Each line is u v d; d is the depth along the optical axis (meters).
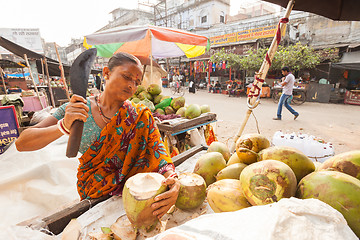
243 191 0.85
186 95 15.74
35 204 1.88
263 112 8.94
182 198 1.01
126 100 1.23
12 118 3.00
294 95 11.95
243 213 0.57
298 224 0.49
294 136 2.90
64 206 1.12
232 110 9.42
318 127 6.39
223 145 1.54
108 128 1.13
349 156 0.85
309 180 0.76
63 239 0.87
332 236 0.48
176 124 3.05
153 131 1.26
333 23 14.11
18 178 1.96
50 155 2.30
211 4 24.78
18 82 10.13
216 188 0.94
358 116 8.05
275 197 0.76
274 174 0.77
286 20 1.87
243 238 0.47
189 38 4.36
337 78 13.36
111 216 1.03
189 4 27.09
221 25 20.44
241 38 15.48
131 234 0.90
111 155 1.20
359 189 0.67
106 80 1.12
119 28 4.60
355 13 2.01
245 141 1.12
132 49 6.33
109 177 1.20
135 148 1.21
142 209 0.86
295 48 12.83
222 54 14.84
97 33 4.62
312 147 2.68
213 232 0.52
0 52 16.86
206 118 3.74
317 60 12.58
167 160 1.22
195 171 1.30
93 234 0.89
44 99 6.36
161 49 6.40
